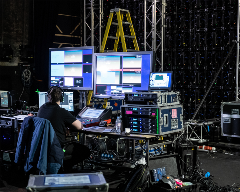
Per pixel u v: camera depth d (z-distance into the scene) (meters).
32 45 8.02
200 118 7.95
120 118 4.13
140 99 3.96
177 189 3.54
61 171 3.96
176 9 8.41
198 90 8.02
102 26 8.97
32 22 8.02
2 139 5.01
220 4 7.59
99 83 5.14
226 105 6.33
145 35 8.55
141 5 8.77
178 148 4.24
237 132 6.22
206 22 7.82
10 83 7.59
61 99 3.79
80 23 9.36
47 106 3.66
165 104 3.92
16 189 4.03
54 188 1.90
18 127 5.00
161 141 4.19
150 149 4.63
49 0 8.34
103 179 2.07
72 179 2.07
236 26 7.31
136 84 4.88
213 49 7.72
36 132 3.24
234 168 5.07
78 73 5.39
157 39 8.99
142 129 3.91
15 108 5.64
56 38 8.79
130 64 4.91
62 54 5.53
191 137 7.05
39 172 3.23
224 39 7.56
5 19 7.53
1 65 7.44
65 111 3.70
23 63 7.79
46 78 8.28
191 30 8.16
